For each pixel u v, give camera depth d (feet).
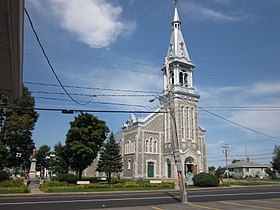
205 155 194.18
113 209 51.57
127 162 186.80
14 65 27.40
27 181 145.28
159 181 139.13
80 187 115.03
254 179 223.51
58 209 52.60
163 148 183.52
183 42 191.21
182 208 52.70
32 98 164.35
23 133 161.17
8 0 17.83
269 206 55.26
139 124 180.75
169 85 72.13
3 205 59.52
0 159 147.02
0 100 157.79
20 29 20.99
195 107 183.42
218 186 136.26
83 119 148.66
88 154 141.08
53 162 251.80
